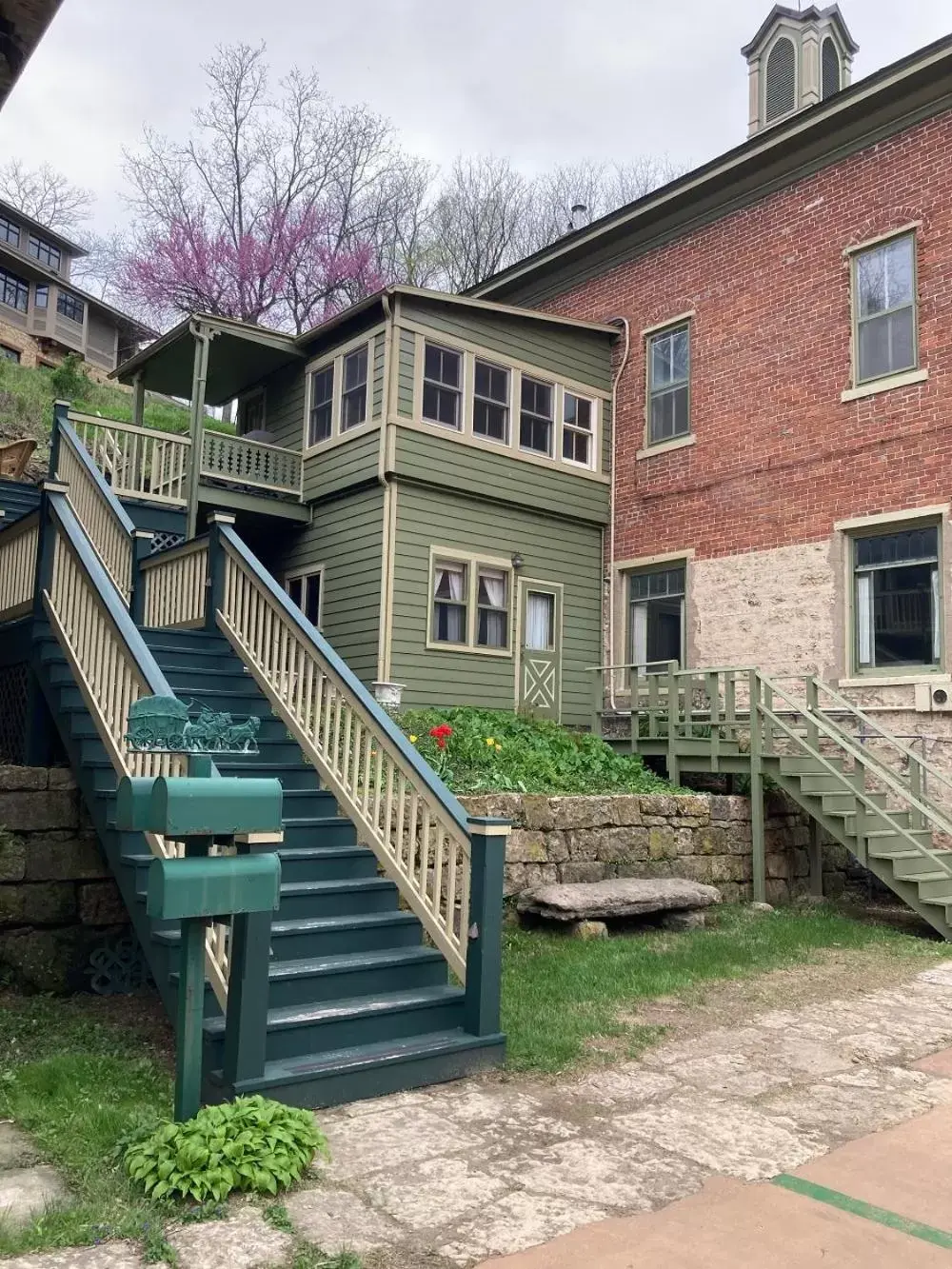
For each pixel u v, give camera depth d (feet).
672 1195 10.92
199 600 24.82
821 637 38.01
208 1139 10.98
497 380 44.78
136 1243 9.54
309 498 45.57
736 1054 16.35
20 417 67.82
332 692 19.84
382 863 18.26
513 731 36.11
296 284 116.37
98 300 127.34
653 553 45.21
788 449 39.88
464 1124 12.90
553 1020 17.49
